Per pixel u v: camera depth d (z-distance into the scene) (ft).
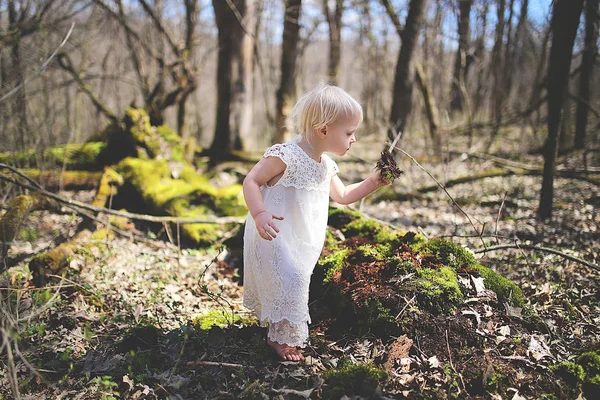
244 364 9.05
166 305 12.01
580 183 23.16
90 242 15.06
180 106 31.96
